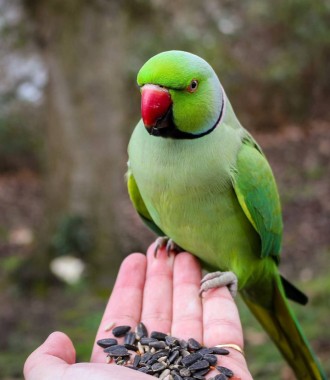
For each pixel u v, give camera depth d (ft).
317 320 2.75
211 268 2.00
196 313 1.84
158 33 5.73
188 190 1.81
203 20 6.49
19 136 6.83
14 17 4.32
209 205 1.84
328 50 7.02
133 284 1.92
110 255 3.67
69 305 3.31
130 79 5.74
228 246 1.90
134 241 4.03
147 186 1.84
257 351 2.57
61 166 3.68
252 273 1.99
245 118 7.26
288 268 3.73
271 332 2.14
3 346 2.86
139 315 1.87
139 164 1.83
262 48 7.18
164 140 1.79
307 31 6.79
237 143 1.85
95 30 3.64
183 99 1.72
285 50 7.13
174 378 1.68
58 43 3.64
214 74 1.78
